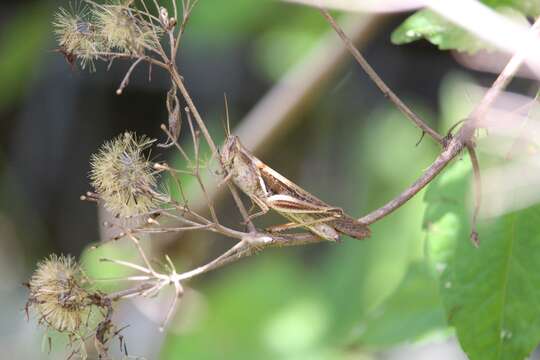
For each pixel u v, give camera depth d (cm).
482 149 148
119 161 147
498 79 146
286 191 148
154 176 147
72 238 250
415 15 152
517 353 149
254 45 217
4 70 221
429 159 197
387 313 158
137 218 147
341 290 186
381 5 150
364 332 158
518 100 148
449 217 150
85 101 241
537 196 148
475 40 151
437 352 209
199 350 186
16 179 249
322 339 182
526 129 148
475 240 147
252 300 192
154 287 147
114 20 146
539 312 149
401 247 180
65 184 248
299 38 206
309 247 221
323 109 229
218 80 234
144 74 238
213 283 238
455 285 149
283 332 186
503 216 149
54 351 157
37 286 147
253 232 147
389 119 210
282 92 182
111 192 146
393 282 179
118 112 242
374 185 200
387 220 183
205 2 193
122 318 200
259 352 184
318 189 232
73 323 146
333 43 171
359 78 223
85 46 146
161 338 189
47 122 242
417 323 157
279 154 238
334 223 147
